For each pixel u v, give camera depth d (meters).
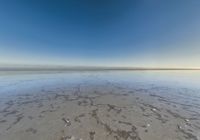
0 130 3.64
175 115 4.90
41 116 4.67
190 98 7.39
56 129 3.75
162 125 4.07
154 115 4.90
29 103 6.16
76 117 4.64
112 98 7.34
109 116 4.78
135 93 8.59
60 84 11.47
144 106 5.99
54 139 3.27
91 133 3.58
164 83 13.02
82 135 3.47
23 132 3.55
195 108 5.70
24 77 15.94
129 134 3.55
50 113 4.98
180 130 3.76
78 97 7.45
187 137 3.40
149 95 8.08
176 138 3.35
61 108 5.57
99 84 11.95
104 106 5.94
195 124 4.15
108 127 3.93
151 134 3.54
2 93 7.95
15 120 4.30
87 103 6.35
